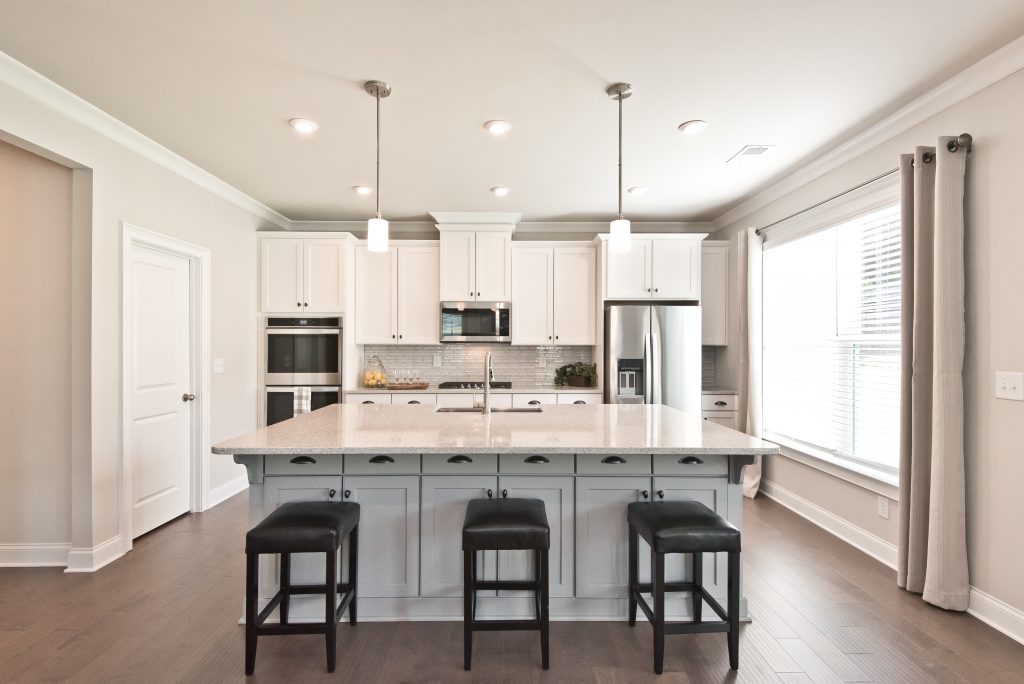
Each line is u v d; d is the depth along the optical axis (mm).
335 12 1919
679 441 2164
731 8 1895
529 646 2102
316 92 2537
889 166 2873
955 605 2340
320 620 2291
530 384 5227
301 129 2947
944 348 2340
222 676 1904
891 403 2971
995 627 2215
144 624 2254
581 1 1854
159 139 3115
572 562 2311
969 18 1946
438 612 2295
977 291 2316
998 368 2225
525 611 2287
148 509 3359
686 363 4492
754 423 4105
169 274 3557
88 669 1939
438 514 2293
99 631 2197
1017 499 2146
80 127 2699
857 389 3256
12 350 2816
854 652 2053
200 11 1919
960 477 2328
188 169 3555
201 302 3805
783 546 3141
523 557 2287
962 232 2330
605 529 2312
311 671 1935
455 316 4824
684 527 1911
